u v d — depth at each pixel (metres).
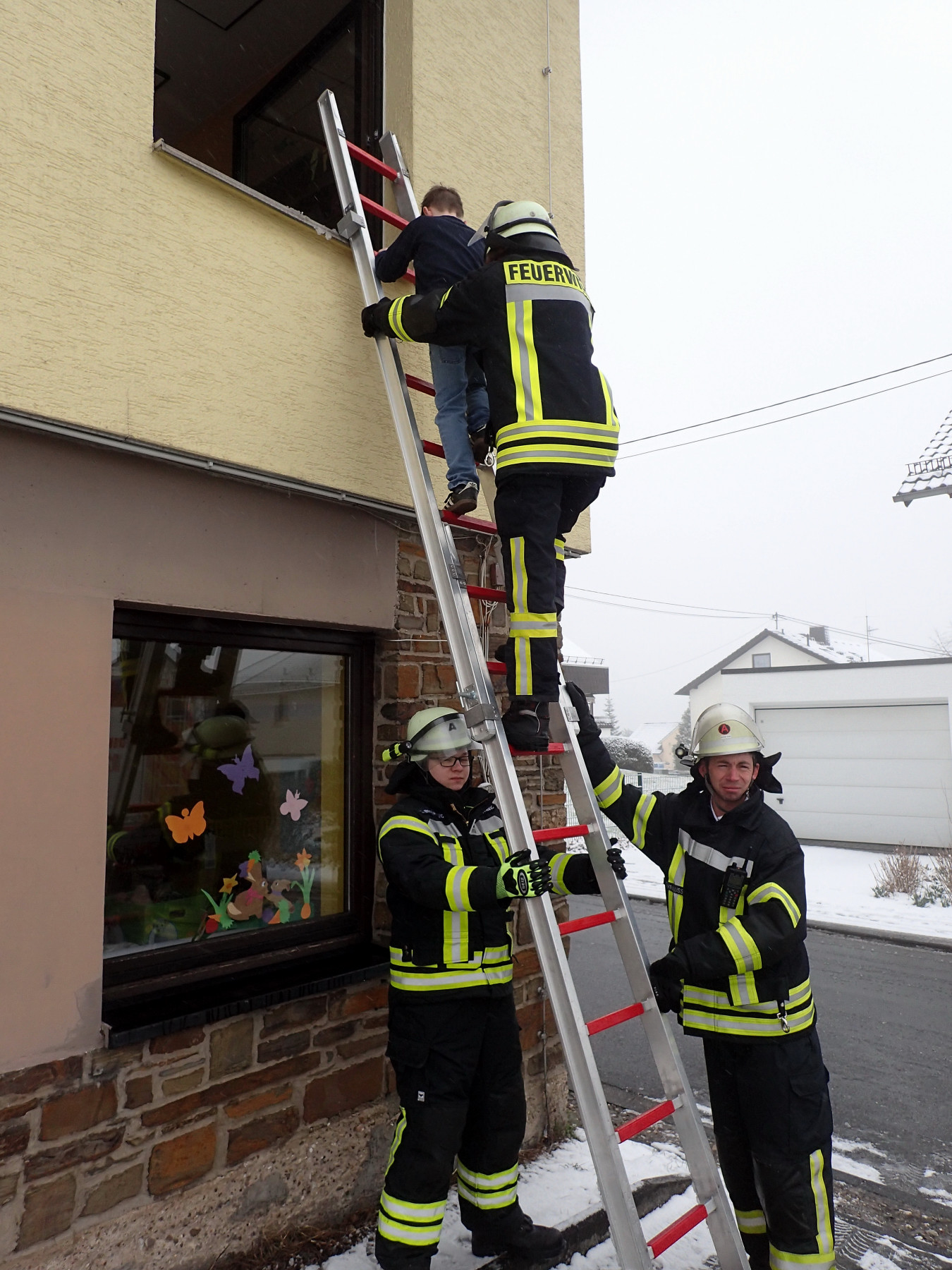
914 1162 3.76
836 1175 3.63
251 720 3.04
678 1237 2.16
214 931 2.85
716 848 2.40
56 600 2.31
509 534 2.47
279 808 3.10
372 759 3.38
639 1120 2.21
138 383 2.44
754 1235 2.50
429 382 3.39
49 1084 2.22
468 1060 2.48
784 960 2.36
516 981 3.50
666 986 2.33
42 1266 2.18
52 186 2.29
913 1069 4.95
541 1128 3.55
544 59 4.22
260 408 2.74
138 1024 2.37
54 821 2.27
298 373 2.87
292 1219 2.72
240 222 2.75
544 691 2.41
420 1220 2.36
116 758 2.64
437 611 3.46
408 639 3.35
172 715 2.80
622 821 2.69
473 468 2.82
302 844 3.16
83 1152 2.27
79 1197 2.26
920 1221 3.25
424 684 3.39
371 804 3.36
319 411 2.92
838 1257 2.96
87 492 2.40
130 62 2.51
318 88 4.34
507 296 2.46
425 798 2.59
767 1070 2.30
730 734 2.43
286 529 2.92
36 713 2.25
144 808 2.70
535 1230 2.68
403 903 2.54
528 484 2.44
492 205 3.83
